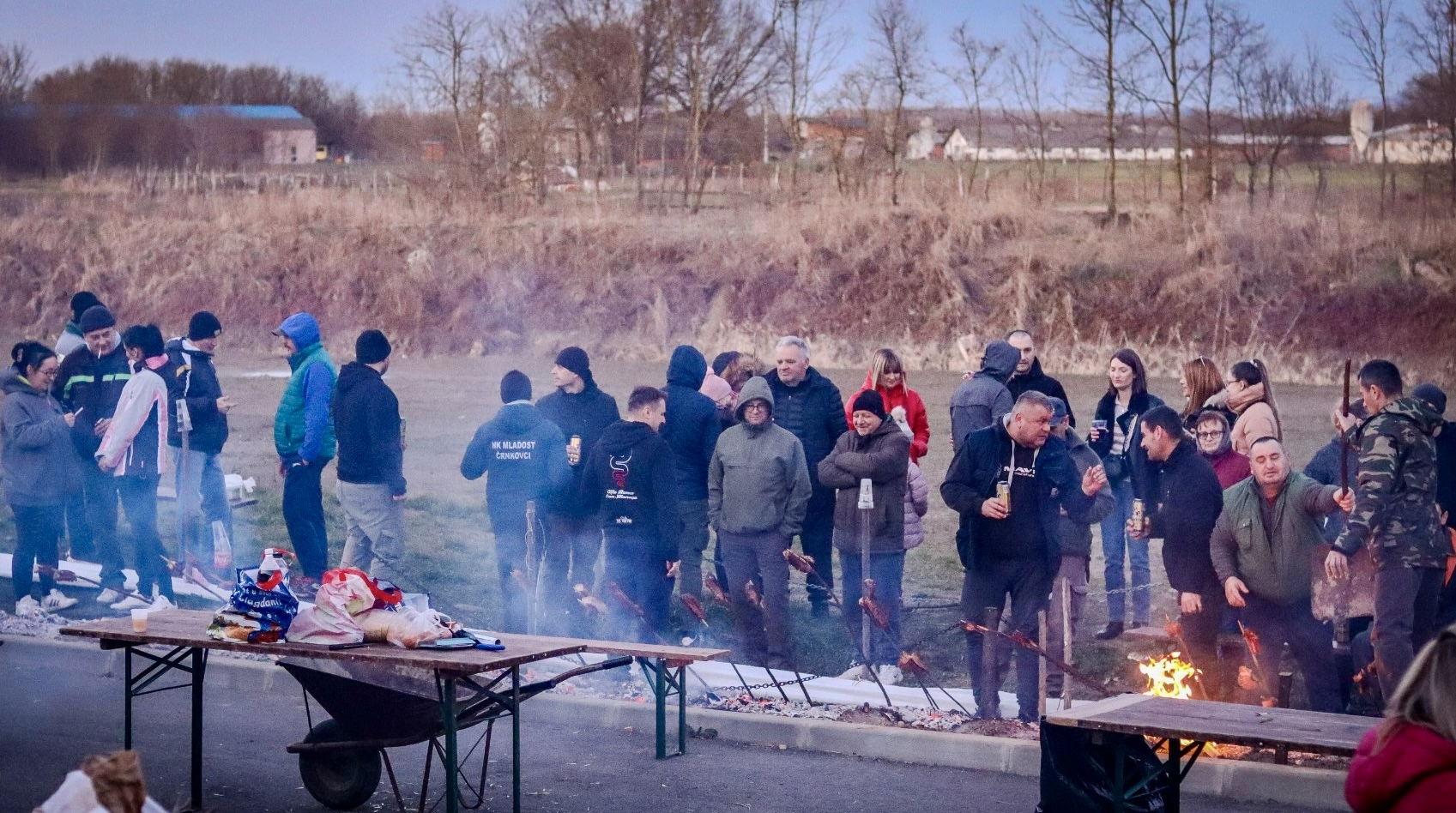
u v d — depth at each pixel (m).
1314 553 8.12
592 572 10.06
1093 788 5.53
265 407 22.58
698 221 34.84
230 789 7.11
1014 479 8.14
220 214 37.22
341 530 13.35
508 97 39.59
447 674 6.03
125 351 11.12
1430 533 7.70
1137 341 28.38
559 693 8.92
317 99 69.00
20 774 7.13
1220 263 28.78
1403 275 27.44
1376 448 7.67
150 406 10.45
